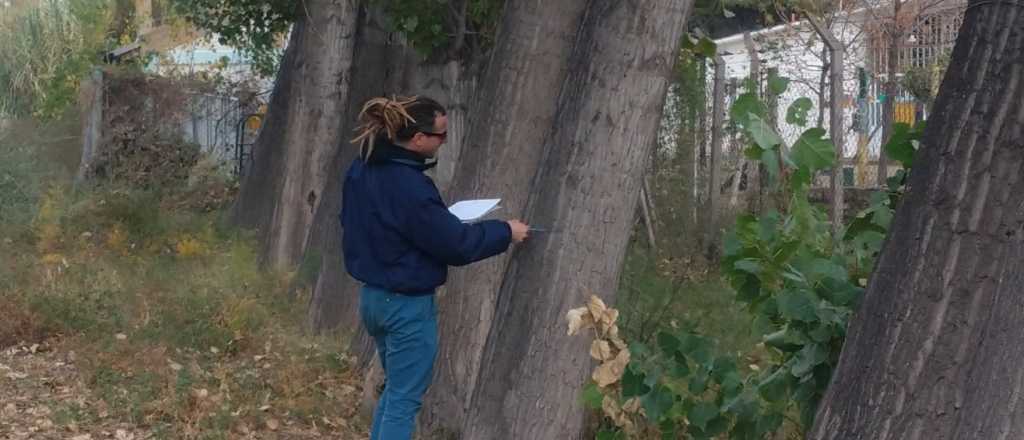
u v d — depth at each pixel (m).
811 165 4.94
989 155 3.67
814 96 12.44
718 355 5.33
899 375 3.78
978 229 3.68
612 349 4.97
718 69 12.77
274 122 14.80
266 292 10.88
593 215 5.10
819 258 4.84
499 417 5.22
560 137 5.19
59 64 21.34
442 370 6.74
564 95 5.24
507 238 5.13
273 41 16.12
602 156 5.09
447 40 10.60
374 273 5.25
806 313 4.62
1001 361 3.67
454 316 6.74
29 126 15.97
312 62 12.32
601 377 4.85
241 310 9.48
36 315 9.24
